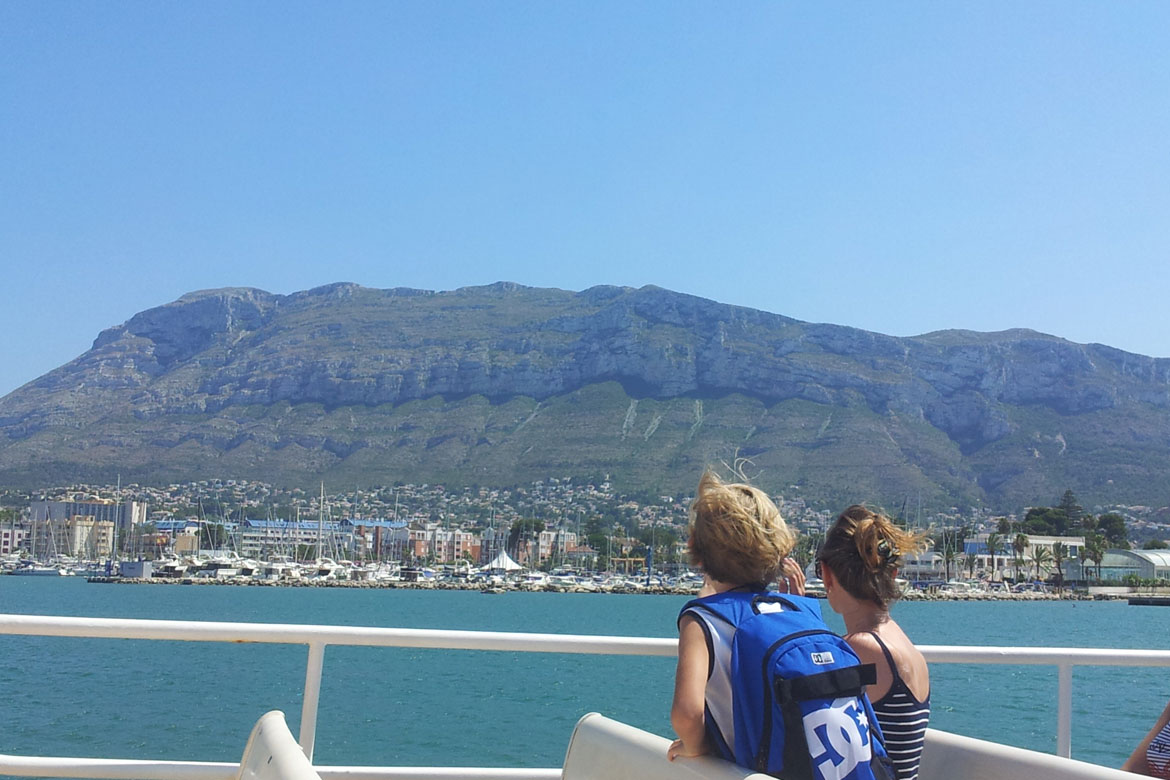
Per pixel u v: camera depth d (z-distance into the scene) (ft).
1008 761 9.07
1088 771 8.38
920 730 9.91
